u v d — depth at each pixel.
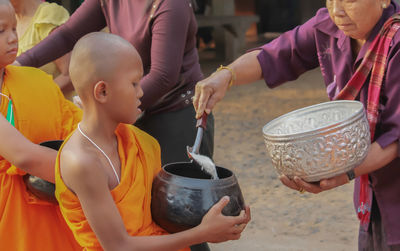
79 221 1.81
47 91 2.25
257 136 6.69
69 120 2.30
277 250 3.72
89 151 1.77
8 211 2.12
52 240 2.20
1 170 2.11
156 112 2.83
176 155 2.85
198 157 1.95
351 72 2.22
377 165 1.99
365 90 2.12
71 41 2.96
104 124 1.81
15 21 2.09
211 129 2.93
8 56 2.07
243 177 5.24
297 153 1.83
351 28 2.02
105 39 1.75
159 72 2.56
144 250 1.74
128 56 1.76
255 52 2.49
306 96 8.80
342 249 3.71
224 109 8.11
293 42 2.41
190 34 2.74
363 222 2.32
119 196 1.80
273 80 2.48
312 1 17.19
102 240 1.75
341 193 4.69
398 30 1.99
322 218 4.21
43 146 2.00
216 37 13.07
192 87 2.83
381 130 2.08
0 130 1.95
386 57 2.00
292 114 2.20
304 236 3.94
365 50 2.09
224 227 1.76
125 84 1.75
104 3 2.83
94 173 1.73
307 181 1.88
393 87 2.00
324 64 2.35
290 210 4.40
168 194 1.81
